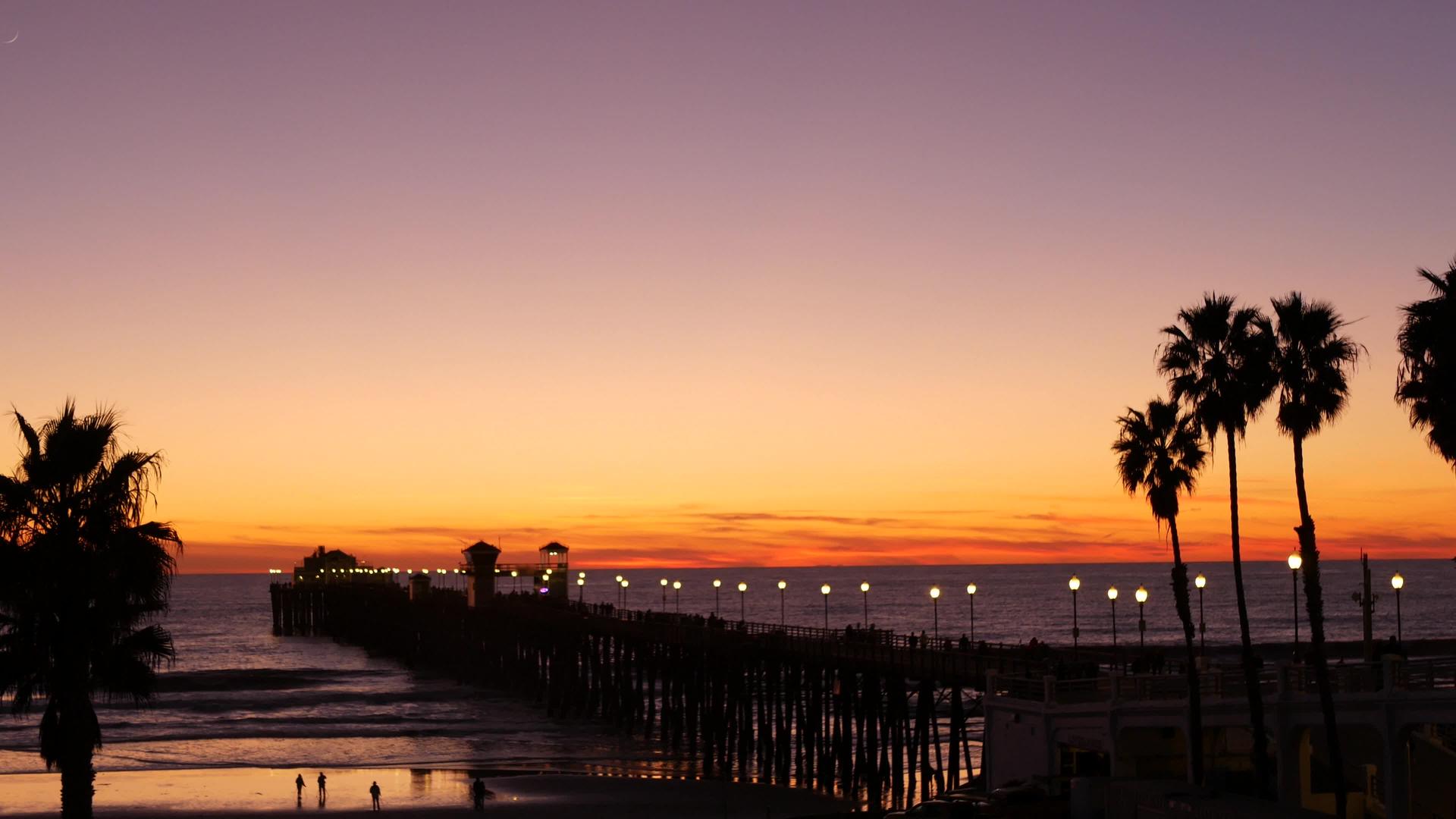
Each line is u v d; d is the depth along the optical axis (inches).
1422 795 1525.6
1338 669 1510.8
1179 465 1695.4
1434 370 978.1
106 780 2960.1
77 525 889.5
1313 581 1419.8
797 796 2623.0
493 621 5157.5
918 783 2795.3
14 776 2967.5
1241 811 1133.7
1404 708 1457.9
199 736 3774.6
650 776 2987.2
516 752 3412.9
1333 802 1624.0
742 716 2999.5
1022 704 1747.0
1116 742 1626.5
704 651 3159.5
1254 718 1483.8
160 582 908.0
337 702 4655.5
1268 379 1494.8
